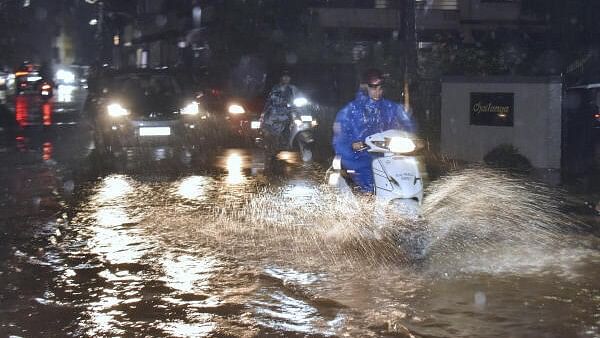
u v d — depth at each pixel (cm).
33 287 734
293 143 1673
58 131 2464
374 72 835
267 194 1241
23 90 3934
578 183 1309
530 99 1527
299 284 730
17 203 1179
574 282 729
